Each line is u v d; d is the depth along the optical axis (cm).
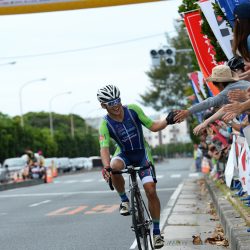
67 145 10194
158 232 932
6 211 1997
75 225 1477
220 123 1338
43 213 1852
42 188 3647
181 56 7156
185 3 1853
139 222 919
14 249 1137
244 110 643
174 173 5016
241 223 1003
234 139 1419
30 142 7944
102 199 2352
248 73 718
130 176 934
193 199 2061
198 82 2195
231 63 911
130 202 929
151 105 7700
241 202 1305
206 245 1066
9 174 4838
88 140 11825
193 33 1486
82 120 16850
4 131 7406
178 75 7506
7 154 7375
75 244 1163
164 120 932
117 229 1364
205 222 1398
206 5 1220
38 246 1160
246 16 639
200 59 1478
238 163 1352
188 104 3691
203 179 3111
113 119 931
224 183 2017
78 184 3934
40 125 15025
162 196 2298
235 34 651
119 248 1096
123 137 934
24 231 1402
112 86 916
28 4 1241
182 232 1245
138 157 948
